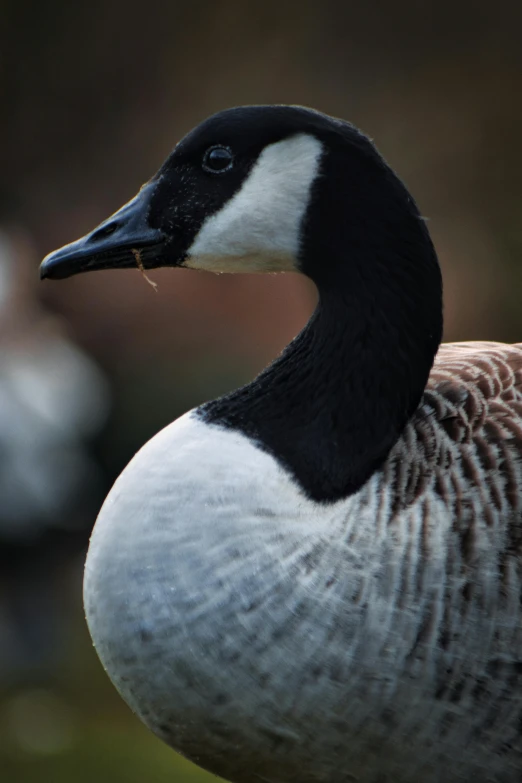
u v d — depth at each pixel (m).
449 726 5.02
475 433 5.25
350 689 4.90
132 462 5.21
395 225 5.34
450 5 24.61
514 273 22.19
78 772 11.76
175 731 5.14
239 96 25.55
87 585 5.17
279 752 5.08
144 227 5.63
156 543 4.92
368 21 24.95
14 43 26.53
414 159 24.19
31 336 15.48
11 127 26.12
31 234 24.48
